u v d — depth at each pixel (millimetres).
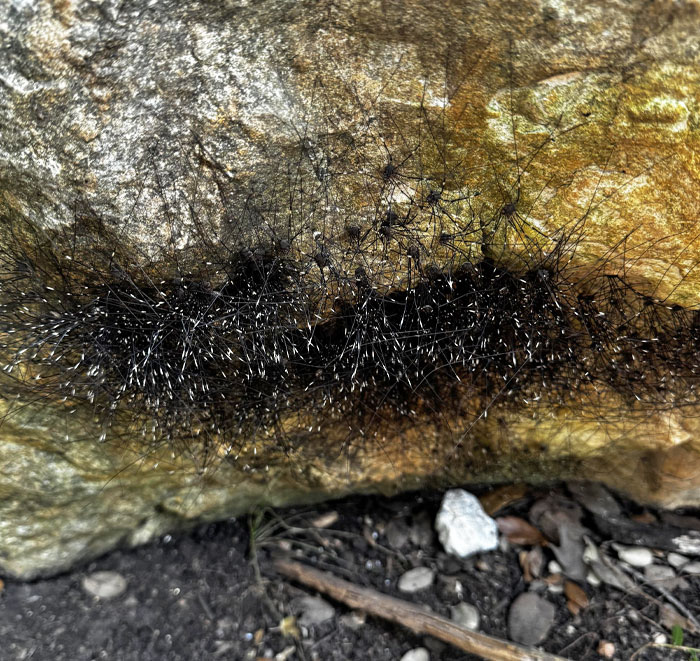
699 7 222
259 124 253
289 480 356
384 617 326
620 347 296
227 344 284
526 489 365
